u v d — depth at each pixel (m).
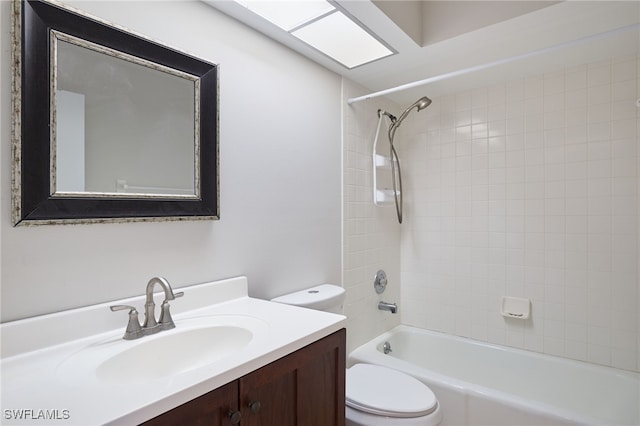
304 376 0.96
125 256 1.06
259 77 1.50
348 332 2.04
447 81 2.16
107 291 1.01
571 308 1.97
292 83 1.68
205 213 1.25
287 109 1.64
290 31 1.52
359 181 2.16
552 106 2.02
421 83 1.76
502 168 2.19
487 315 2.25
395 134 2.57
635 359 1.80
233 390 0.77
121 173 1.03
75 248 0.95
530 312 2.09
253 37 1.48
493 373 2.16
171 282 1.17
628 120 1.81
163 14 1.15
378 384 1.54
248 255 1.44
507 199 2.17
